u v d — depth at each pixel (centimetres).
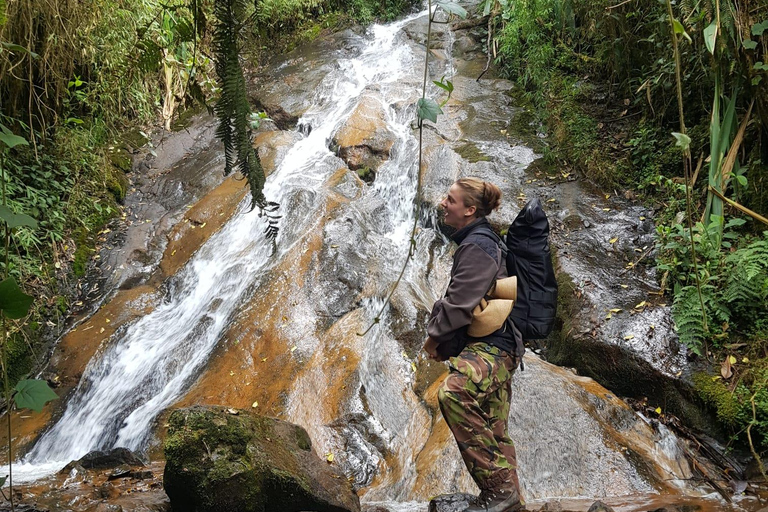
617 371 499
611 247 598
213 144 889
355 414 502
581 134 725
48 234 705
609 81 786
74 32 704
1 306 200
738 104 570
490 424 303
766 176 542
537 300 301
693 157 623
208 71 756
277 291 614
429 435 473
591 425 438
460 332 298
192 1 228
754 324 486
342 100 909
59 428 566
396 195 729
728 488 402
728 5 473
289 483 311
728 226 522
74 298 694
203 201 779
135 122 909
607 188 672
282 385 537
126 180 831
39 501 347
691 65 627
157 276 717
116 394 587
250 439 318
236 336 584
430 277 637
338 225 668
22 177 715
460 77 926
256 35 1087
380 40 1084
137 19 751
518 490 300
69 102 777
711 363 475
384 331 569
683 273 534
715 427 450
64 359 629
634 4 709
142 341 636
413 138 783
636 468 413
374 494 435
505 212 633
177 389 570
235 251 696
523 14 805
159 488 381
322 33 1130
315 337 577
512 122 803
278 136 858
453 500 319
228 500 303
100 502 328
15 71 691
